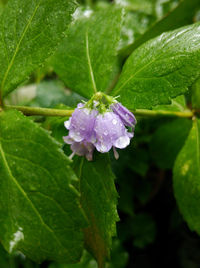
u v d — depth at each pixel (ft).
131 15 0.60
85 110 0.30
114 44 0.40
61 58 0.42
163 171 0.67
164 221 0.70
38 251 0.30
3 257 0.58
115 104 0.31
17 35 0.34
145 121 0.58
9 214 0.30
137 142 0.60
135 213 0.68
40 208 0.29
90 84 0.40
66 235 0.30
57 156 0.29
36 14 0.34
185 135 0.55
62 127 0.37
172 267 0.70
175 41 0.34
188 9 0.54
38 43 0.34
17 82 0.34
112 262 0.62
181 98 0.45
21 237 0.30
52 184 0.29
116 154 0.32
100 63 0.40
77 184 0.35
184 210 0.43
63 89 0.63
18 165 0.29
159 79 0.33
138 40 0.55
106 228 0.34
